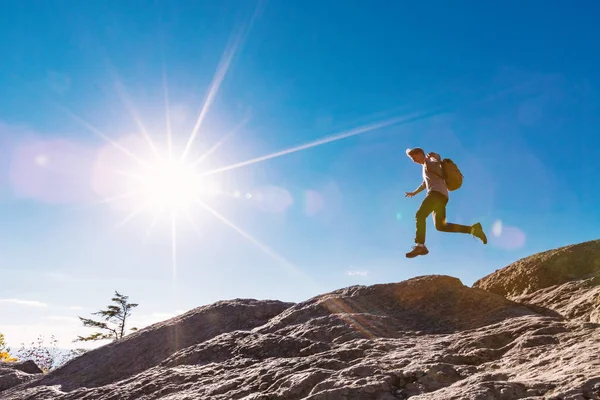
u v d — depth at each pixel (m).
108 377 8.22
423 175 5.10
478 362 5.16
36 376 9.99
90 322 37.84
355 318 7.68
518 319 6.38
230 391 5.36
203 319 10.00
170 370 6.93
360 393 4.27
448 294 8.25
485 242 4.50
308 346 6.77
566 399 3.13
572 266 9.01
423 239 4.64
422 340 6.38
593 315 6.22
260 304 10.48
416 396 4.06
